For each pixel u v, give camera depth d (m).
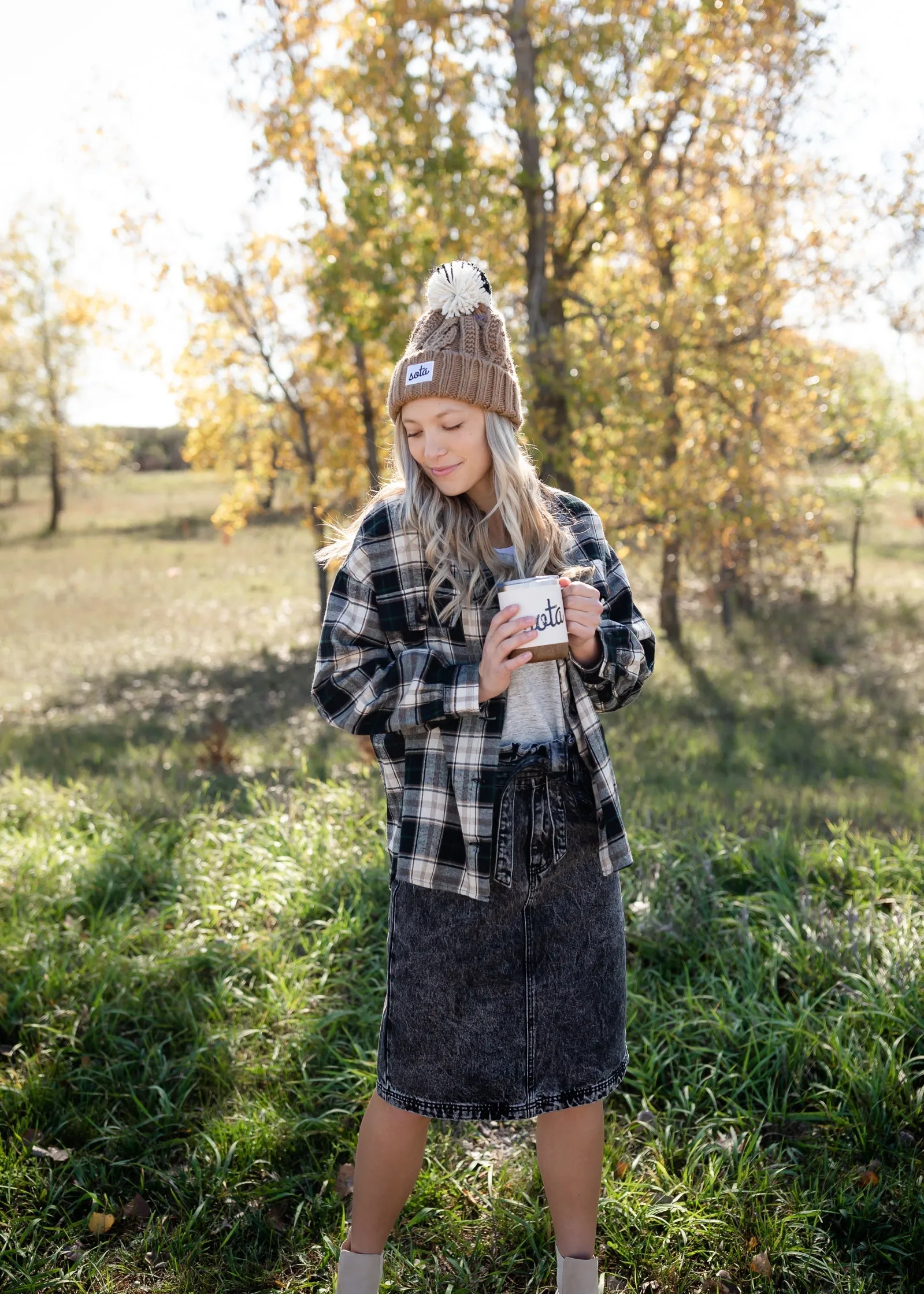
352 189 8.86
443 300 1.84
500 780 1.80
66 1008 3.18
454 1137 2.67
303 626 17.77
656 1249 2.23
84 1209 2.42
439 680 1.76
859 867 4.04
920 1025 2.86
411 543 1.87
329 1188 2.45
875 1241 2.26
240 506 13.55
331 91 10.00
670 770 7.67
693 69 9.95
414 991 1.83
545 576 1.83
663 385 10.33
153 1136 2.64
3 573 26.44
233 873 4.24
